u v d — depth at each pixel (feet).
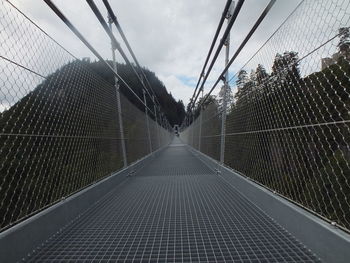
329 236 3.29
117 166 10.15
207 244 4.03
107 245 4.11
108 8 8.18
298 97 4.40
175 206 6.20
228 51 9.60
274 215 5.01
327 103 3.67
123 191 8.12
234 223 4.92
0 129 3.76
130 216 5.55
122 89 12.14
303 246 3.87
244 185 7.15
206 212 5.65
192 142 29.66
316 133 3.93
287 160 4.91
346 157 3.46
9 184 3.89
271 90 5.64
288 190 4.86
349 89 3.25
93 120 7.77
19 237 3.64
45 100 4.99
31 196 4.37
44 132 4.93
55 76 5.40
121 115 11.30
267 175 5.95
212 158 14.25
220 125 11.75
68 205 5.23
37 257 3.79
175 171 12.42
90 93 7.58
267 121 5.93
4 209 3.83
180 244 4.06
